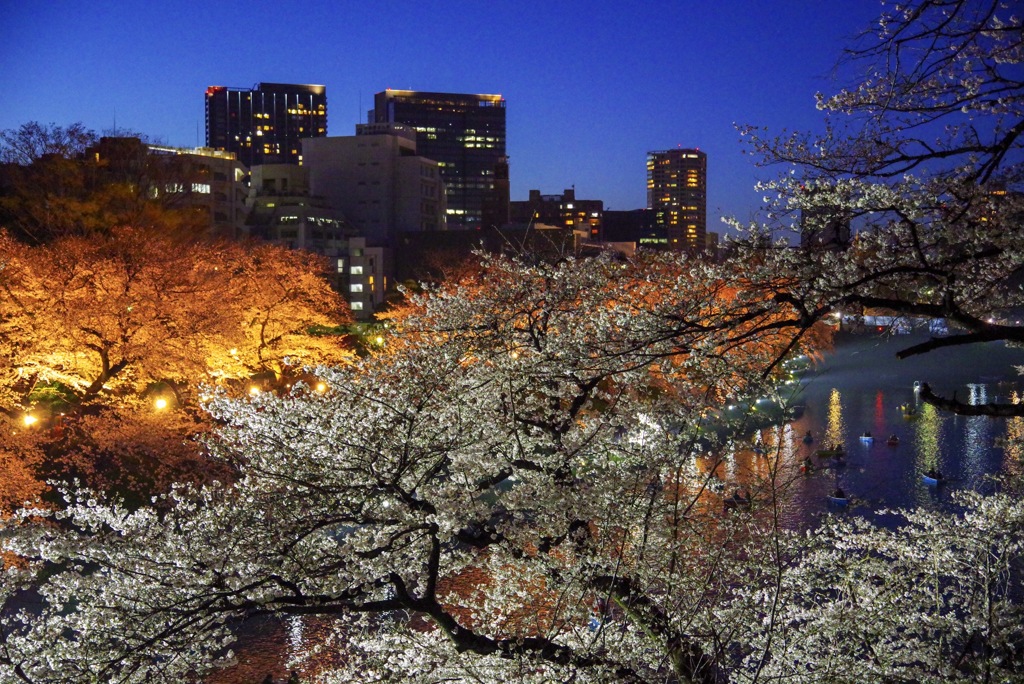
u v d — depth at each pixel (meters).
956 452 45.59
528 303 11.79
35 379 34.41
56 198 46.31
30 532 10.84
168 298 36.81
